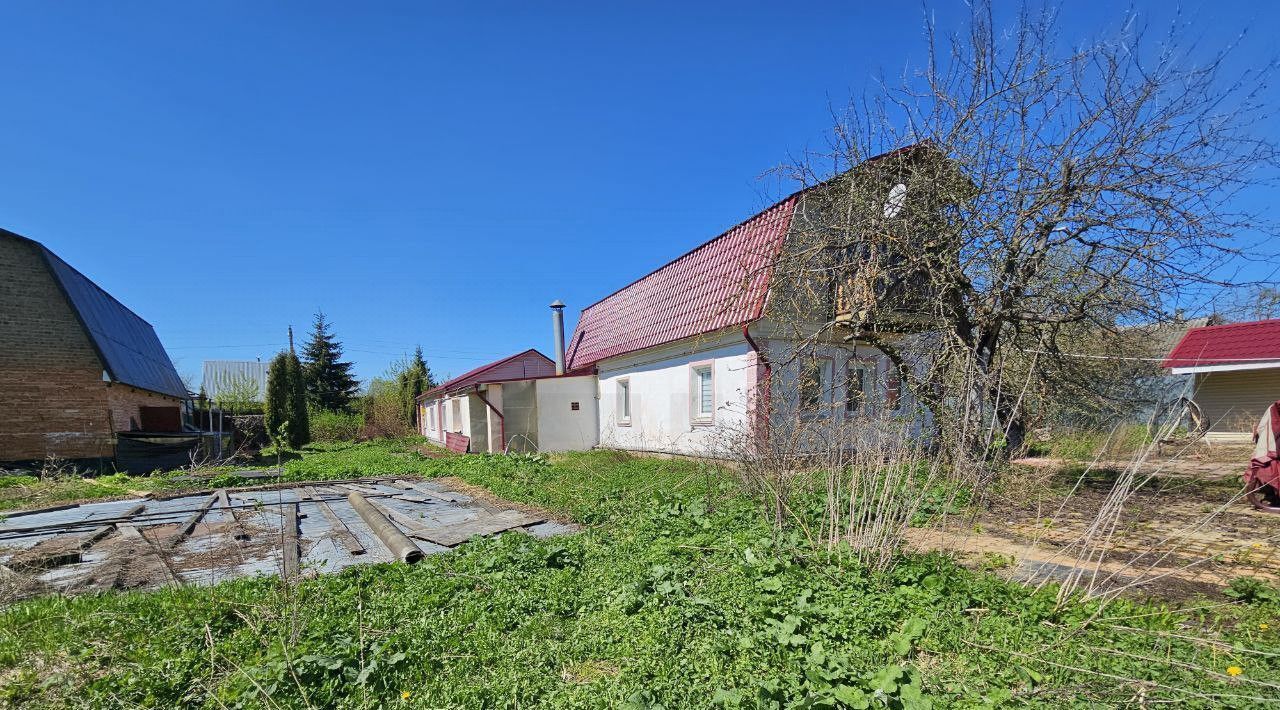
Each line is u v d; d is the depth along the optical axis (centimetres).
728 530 612
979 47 784
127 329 2052
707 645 345
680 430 1348
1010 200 786
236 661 339
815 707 273
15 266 1448
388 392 3591
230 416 2614
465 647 354
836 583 434
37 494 1050
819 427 601
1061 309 828
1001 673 311
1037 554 532
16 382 1421
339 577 500
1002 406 762
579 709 286
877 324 902
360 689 306
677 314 1386
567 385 1778
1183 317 795
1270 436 706
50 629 385
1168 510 700
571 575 489
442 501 952
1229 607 385
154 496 1056
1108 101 719
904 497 511
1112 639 341
